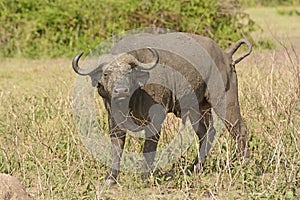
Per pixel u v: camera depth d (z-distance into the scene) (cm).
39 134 1320
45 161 1243
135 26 2895
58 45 2939
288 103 1428
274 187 1121
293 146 1280
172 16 2881
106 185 1172
